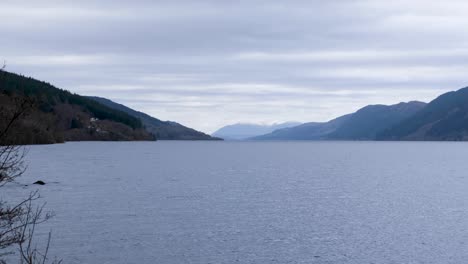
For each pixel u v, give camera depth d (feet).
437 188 211.00
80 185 200.64
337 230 114.73
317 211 141.49
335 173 298.35
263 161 435.53
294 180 244.42
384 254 94.58
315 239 105.70
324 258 91.45
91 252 91.45
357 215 135.33
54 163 338.54
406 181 245.45
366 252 95.86
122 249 94.22
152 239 102.58
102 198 160.56
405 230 115.44
